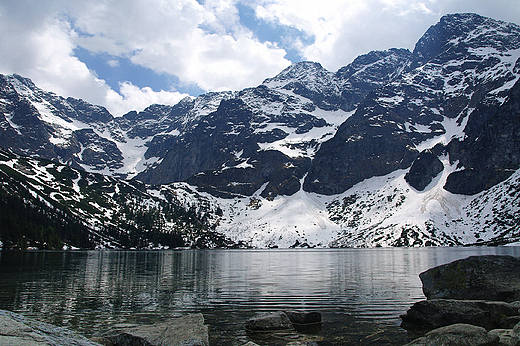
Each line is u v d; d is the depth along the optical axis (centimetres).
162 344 2298
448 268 3516
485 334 2095
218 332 2977
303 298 4566
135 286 5791
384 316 3472
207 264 11131
